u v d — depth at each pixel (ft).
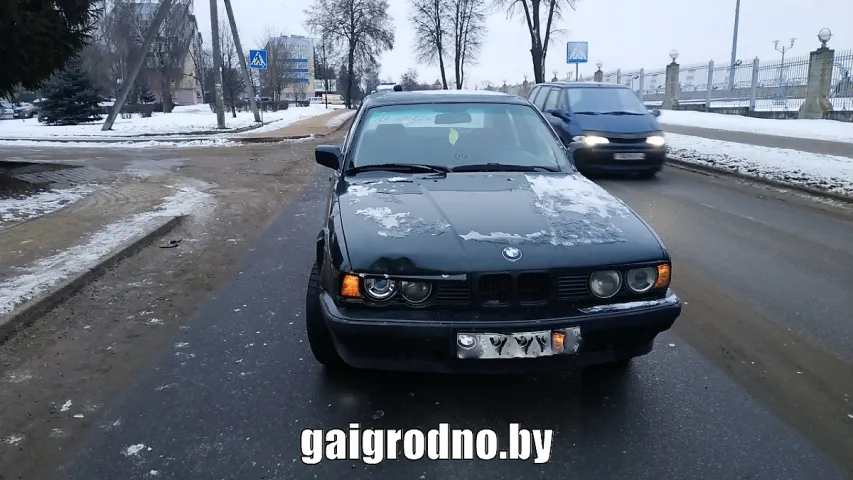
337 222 10.78
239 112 132.26
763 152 41.70
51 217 24.29
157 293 16.33
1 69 30.22
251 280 17.39
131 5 129.80
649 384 11.19
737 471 8.70
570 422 9.97
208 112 141.08
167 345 13.07
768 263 18.78
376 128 14.80
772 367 11.85
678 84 104.27
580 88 39.86
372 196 11.85
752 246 20.77
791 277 17.40
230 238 22.22
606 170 34.88
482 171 13.62
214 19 73.46
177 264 18.98
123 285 16.96
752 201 28.78
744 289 16.38
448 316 9.22
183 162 44.21
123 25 128.98
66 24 33.01
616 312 9.41
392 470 8.85
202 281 17.33
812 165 35.63
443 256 9.37
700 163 40.16
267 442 9.50
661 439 9.47
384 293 9.32
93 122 102.53
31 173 36.70
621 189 32.30
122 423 10.07
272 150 53.36
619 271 9.57
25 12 28.86
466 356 9.14
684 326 13.87
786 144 46.44
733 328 13.74
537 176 13.33
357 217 10.75
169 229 23.36
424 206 11.13
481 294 9.25
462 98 15.78
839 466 8.81
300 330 13.76
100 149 54.80
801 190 31.14
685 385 11.14
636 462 8.93
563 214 10.81
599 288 9.50
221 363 12.17
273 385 11.25
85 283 16.81
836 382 11.25
